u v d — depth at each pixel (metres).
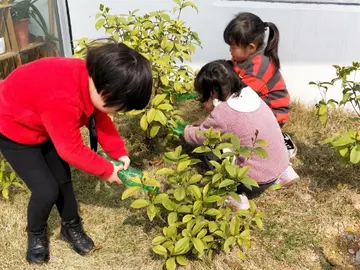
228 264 2.32
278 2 3.38
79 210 2.65
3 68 3.74
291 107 3.59
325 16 3.30
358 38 3.32
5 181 2.55
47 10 3.74
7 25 3.52
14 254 2.37
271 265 2.33
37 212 2.15
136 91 1.73
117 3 3.55
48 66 1.81
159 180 2.89
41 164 2.07
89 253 2.38
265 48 2.96
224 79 2.47
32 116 1.86
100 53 1.73
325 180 2.89
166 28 2.88
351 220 2.61
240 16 2.87
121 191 2.81
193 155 3.08
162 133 3.25
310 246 2.44
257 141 2.12
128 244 2.44
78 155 1.89
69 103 1.76
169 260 2.06
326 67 3.47
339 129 3.39
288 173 2.70
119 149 2.27
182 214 2.25
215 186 2.08
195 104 3.66
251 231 2.51
